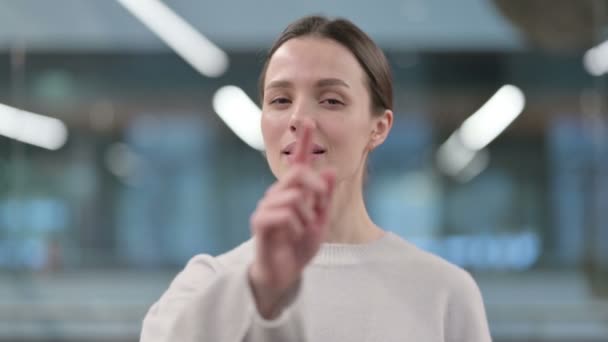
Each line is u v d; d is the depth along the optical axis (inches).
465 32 253.1
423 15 255.0
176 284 44.5
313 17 46.8
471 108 256.1
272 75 45.1
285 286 34.0
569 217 246.2
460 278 49.4
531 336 207.5
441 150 259.3
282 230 32.5
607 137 246.5
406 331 46.2
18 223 241.1
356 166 45.6
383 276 47.6
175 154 261.9
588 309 211.5
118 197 255.9
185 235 259.0
